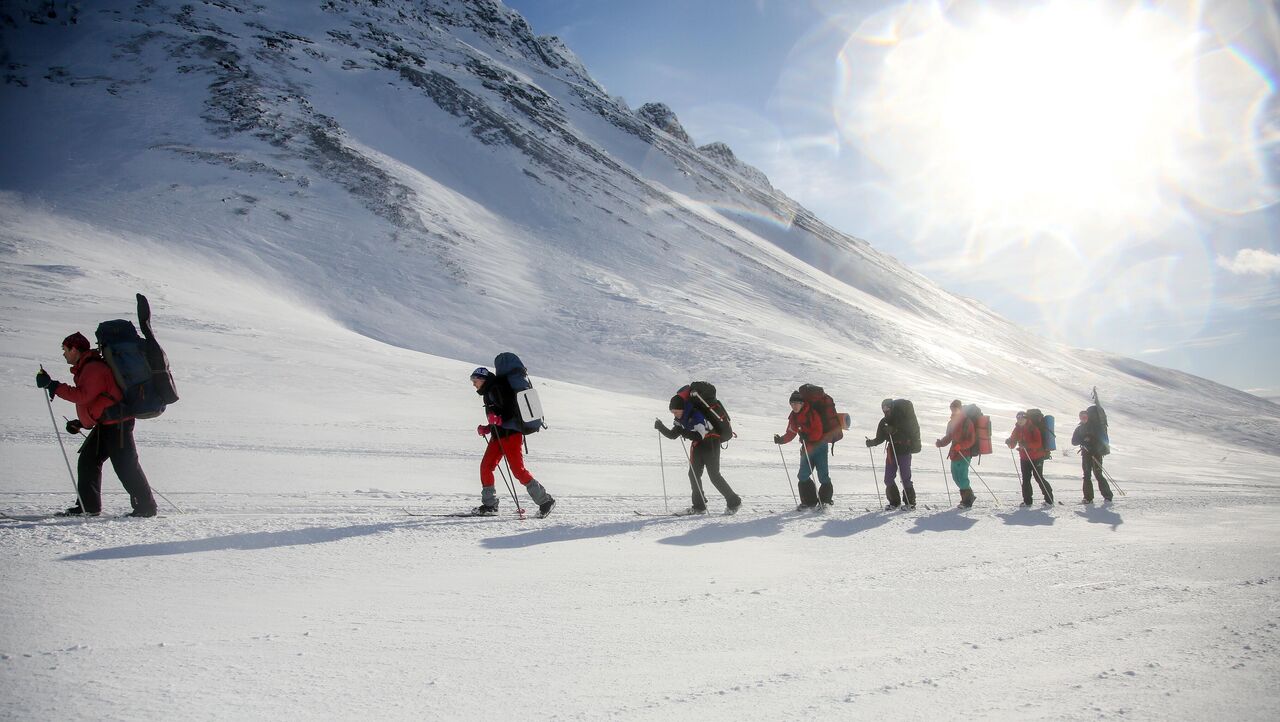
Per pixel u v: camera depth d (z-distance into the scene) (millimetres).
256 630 3736
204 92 82938
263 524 6805
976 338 101688
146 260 47281
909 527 8266
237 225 58688
